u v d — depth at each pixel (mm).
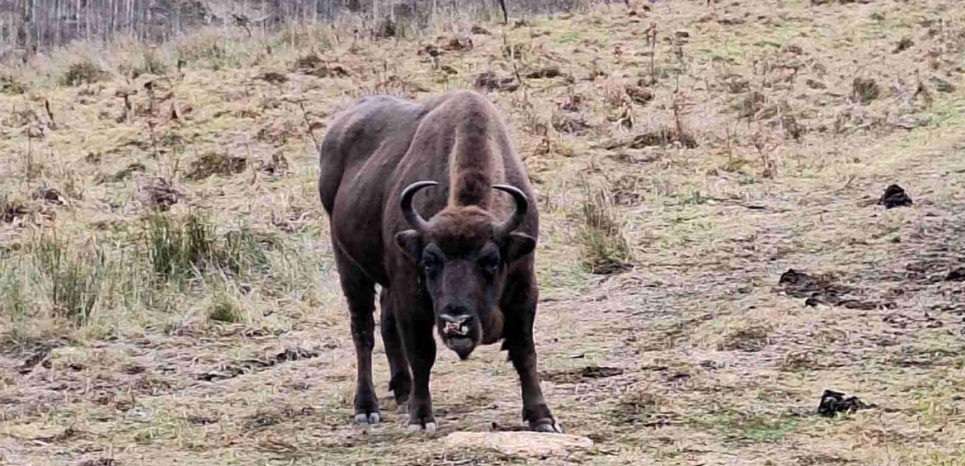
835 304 34031
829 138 51625
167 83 62000
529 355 25766
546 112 55156
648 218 43812
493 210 25406
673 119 54031
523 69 60719
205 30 74062
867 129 52219
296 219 45000
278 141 53344
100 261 39375
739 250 39938
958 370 28219
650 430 25250
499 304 24734
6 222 45219
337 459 24281
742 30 66062
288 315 36969
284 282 39250
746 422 25516
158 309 37344
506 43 64250
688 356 30516
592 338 32875
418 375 26328
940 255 37688
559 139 51844
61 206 46688
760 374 28812
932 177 45281
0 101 61406
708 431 25016
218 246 41344
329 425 27172
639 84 58656
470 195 25078
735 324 32531
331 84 60156
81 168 51438
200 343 34719
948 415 25250
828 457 23047
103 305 37094
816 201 44219
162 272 39812
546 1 75938
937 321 31875
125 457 24984
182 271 39875
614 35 66312
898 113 53562
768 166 47906
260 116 56188
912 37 63188
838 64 60250
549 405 27297
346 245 29016
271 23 80500
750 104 55406
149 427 27297
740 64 60969
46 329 35469
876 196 43938
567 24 68562
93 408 29078
